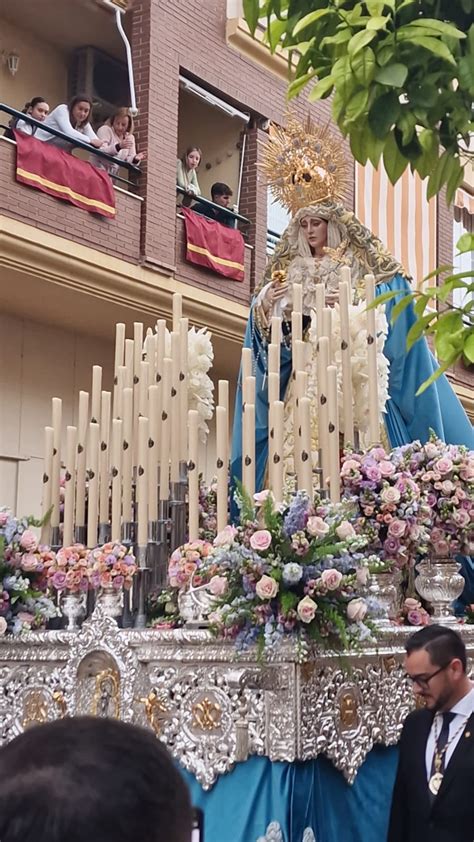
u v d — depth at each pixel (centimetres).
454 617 581
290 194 724
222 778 469
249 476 531
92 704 510
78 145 1390
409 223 1670
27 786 136
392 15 444
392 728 508
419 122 444
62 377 1494
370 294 599
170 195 1473
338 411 571
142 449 569
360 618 464
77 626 569
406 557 539
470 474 551
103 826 134
